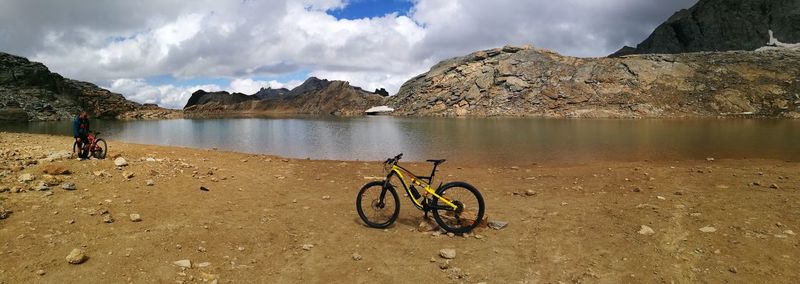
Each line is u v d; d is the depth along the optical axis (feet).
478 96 288.92
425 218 27.22
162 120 263.90
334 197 34.40
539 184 40.40
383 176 45.96
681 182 38.93
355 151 79.87
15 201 26.25
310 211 29.60
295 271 19.27
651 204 30.22
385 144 93.50
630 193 34.73
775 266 18.47
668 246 21.50
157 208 27.96
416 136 114.83
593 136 106.01
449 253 20.95
